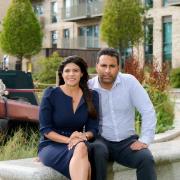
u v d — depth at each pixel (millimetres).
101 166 4461
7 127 7363
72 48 40562
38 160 4867
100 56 4812
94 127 4699
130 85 4867
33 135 7238
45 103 4598
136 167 4734
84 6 40188
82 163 4215
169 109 10383
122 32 30000
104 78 4789
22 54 37000
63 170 4422
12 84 9078
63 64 4680
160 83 10844
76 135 4414
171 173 5684
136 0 30484
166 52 33781
